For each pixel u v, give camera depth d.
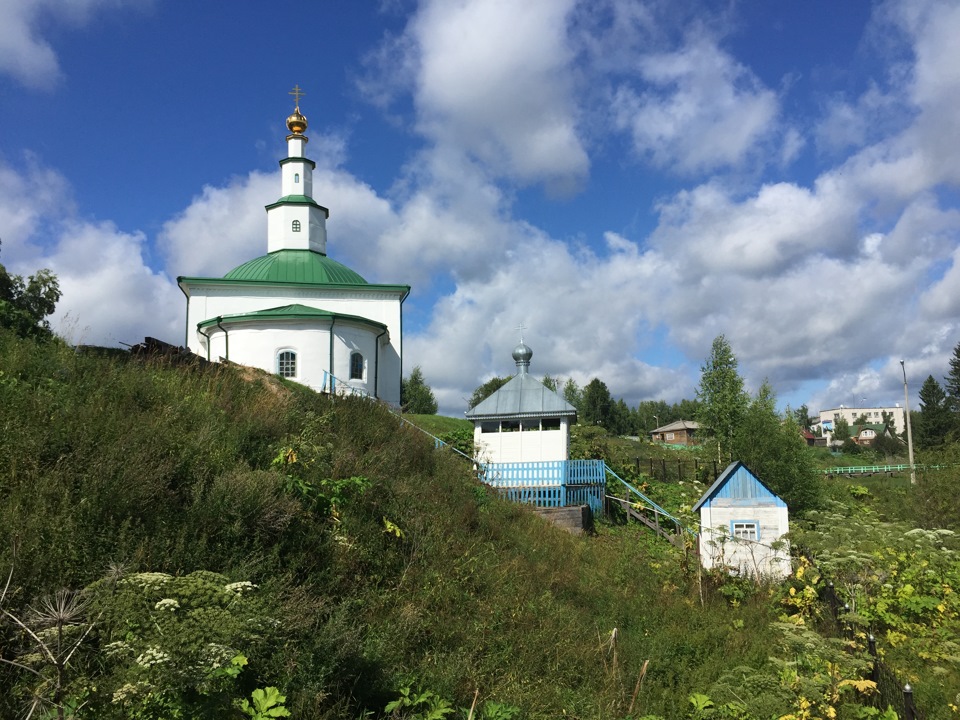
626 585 14.12
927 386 87.12
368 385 31.50
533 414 21.89
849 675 9.12
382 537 10.77
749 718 8.32
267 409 13.43
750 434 28.28
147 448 9.22
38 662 5.62
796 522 18.58
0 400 9.58
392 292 35.22
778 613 13.65
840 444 102.81
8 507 7.22
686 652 11.38
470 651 9.04
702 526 17.03
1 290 20.61
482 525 13.73
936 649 11.84
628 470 25.45
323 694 6.68
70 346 13.52
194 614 5.51
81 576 6.76
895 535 15.98
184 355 15.41
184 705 5.29
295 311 30.61
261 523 8.77
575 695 8.88
